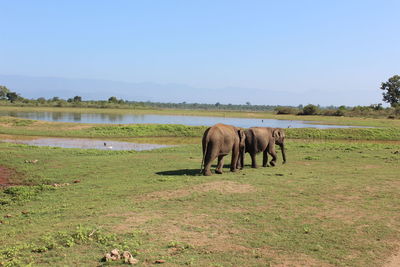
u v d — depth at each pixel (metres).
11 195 12.91
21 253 7.31
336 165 18.27
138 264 6.79
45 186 13.80
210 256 7.17
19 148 25.05
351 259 7.11
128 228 8.65
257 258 7.11
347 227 8.81
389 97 113.62
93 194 12.41
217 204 10.70
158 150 25.28
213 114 91.81
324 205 10.64
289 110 96.31
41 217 10.02
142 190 12.55
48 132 40.12
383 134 42.56
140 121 63.06
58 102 118.62
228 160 20.55
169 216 9.59
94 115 78.38
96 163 19.03
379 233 8.45
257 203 10.80
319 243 7.86
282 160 20.47
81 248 7.61
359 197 11.53
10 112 79.38
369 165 18.17
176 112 100.06
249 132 17.78
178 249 7.48
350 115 85.62
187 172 16.22
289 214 9.79
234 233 8.43
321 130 43.41
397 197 11.52
